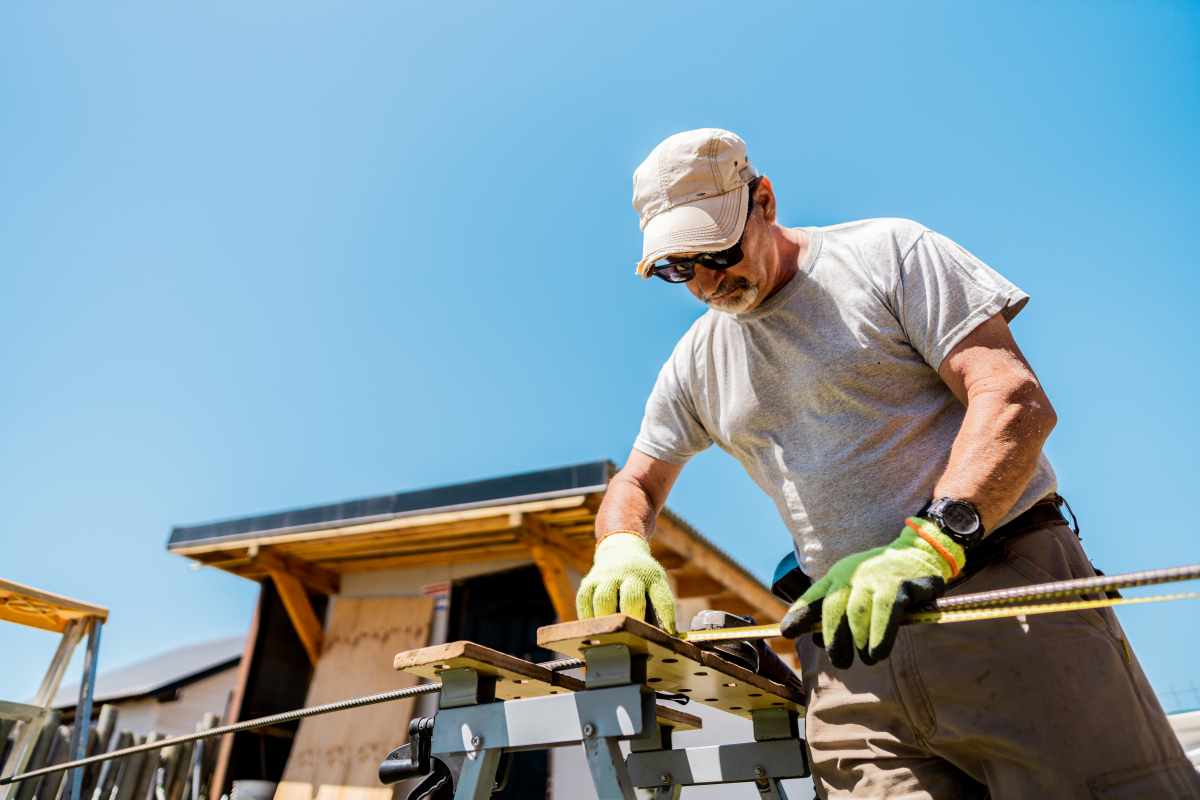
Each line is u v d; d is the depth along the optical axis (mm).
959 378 1492
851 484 1612
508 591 6625
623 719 1205
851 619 1177
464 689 1368
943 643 1411
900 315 1606
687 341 2008
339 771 6047
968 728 1368
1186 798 1303
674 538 6094
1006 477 1320
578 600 1488
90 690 3490
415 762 1547
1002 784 1349
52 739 4445
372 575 7195
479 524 5898
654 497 1957
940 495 1329
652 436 2008
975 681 1372
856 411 1632
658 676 1477
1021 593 1092
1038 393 1418
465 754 1339
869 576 1207
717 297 1720
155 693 10180
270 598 7379
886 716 1486
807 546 1689
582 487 5402
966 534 1262
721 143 1687
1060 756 1287
